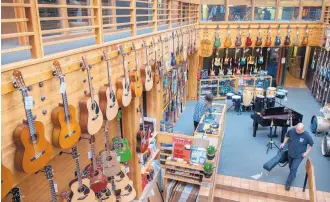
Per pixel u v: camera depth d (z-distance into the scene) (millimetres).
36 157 2305
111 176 4254
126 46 4148
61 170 3875
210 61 13164
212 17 11430
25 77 2211
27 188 3303
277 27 11539
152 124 6109
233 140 8430
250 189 6133
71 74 2869
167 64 6730
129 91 4227
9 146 2146
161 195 6148
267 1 11359
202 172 5465
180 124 9508
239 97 10531
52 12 4191
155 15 5445
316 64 12609
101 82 3533
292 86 14484
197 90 12125
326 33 10961
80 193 3428
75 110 2867
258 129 9234
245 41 11602
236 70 12922
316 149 7879
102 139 4930
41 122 2369
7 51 2068
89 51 3172
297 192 6031
